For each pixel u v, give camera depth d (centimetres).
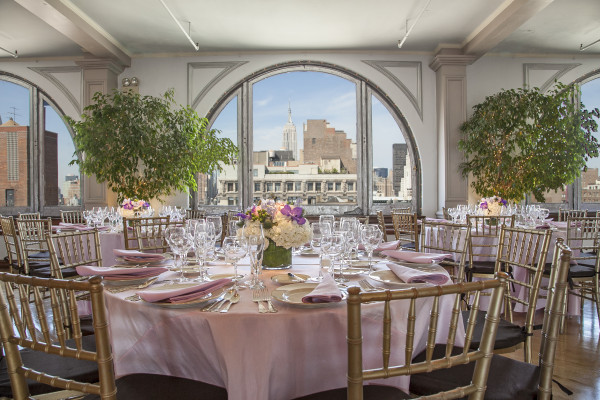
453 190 616
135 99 561
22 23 540
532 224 395
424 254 199
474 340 167
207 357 122
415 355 145
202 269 172
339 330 123
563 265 134
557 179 568
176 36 587
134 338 133
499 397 130
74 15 493
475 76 651
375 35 588
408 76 653
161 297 126
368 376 90
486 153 570
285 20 538
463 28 561
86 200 626
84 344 173
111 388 96
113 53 596
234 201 669
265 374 115
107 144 549
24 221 329
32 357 159
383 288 144
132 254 203
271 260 187
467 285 95
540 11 514
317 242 188
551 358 133
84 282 94
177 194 655
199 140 595
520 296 343
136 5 491
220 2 486
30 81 663
